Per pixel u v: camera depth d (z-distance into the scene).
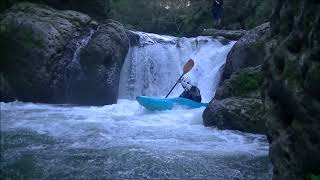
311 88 2.52
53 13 11.78
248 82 8.07
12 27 11.08
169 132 7.70
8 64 11.07
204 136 7.39
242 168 5.61
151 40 12.78
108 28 11.54
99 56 11.01
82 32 11.76
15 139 6.98
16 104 10.68
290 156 2.78
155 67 12.59
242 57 10.29
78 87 11.16
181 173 5.43
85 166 5.68
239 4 16.67
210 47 12.73
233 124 7.78
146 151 6.36
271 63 3.01
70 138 7.13
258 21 15.33
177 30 19.02
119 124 8.37
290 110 2.78
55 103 11.16
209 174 5.39
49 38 11.00
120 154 6.20
